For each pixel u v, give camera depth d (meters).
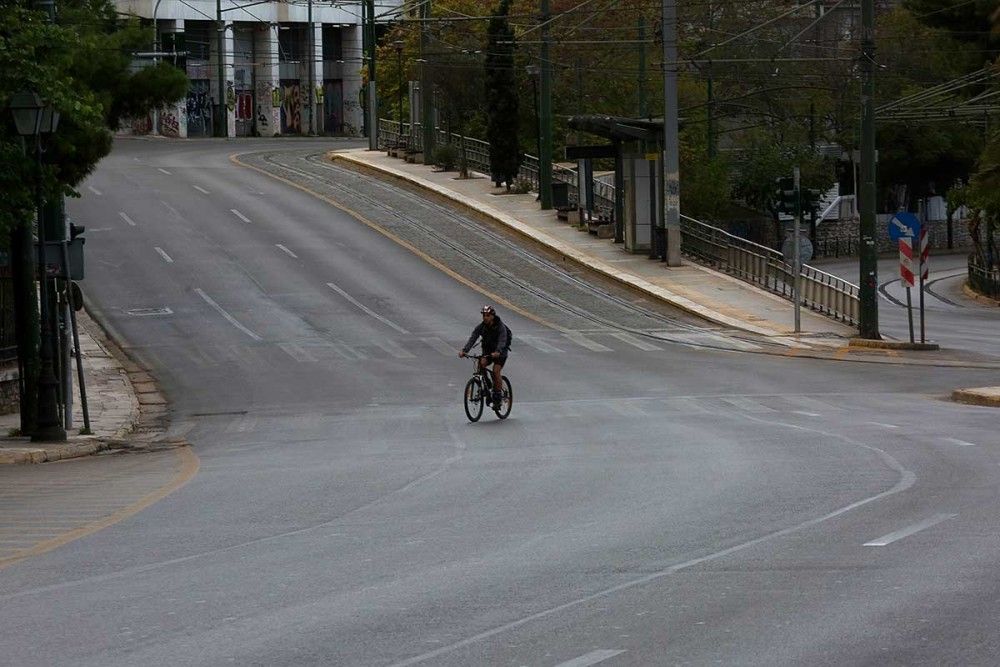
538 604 26.91
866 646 22.95
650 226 139.62
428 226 154.00
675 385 81.56
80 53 88.94
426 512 40.09
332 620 26.00
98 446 63.69
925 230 101.69
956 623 24.39
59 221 70.38
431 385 82.81
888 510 37.41
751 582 28.42
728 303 119.12
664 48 132.38
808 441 55.09
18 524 40.88
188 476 52.03
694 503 39.91
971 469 45.47
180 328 105.00
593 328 108.94
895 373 88.06
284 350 97.19
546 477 47.00
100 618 26.84
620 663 22.27
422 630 24.97
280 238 144.00
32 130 62.69
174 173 190.25
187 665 22.83
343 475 49.84
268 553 34.00
